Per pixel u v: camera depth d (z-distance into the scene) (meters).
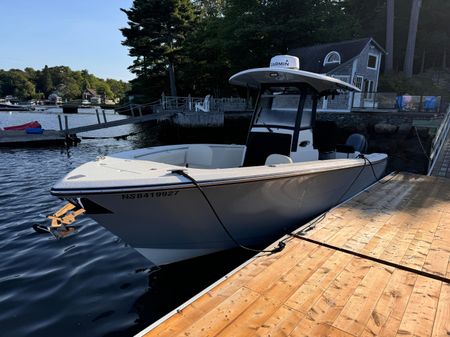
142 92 34.47
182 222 3.35
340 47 19.52
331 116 15.88
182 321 2.07
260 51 21.59
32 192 7.14
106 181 2.83
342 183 4.87
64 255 4.12
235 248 4.07
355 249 3.14
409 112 14.66
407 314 2.17
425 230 3.70
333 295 2.37
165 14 26.00
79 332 2.73
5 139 14.76
